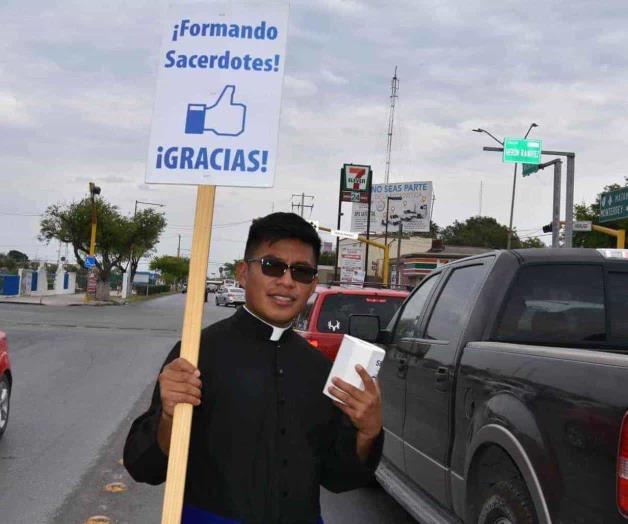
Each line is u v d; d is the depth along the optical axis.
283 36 2.67
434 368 4.69
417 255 52.38
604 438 2.77
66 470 6.88
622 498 2.65
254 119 2.63
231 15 2.69
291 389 2.32
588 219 41.56
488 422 3.68
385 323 8.20
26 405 10.04
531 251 4.58
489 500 3.69
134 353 16.78
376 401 2.26
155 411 2.32
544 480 3.11
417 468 5.02
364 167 54.62
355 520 5.82
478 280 4.66
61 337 20.22
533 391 3.32
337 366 2.28
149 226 55.81
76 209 52.38
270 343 2.37
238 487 2.22
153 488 6.41
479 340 4.31
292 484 2.26
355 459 2.37
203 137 2.63
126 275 61.56
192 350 2.32
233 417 2.25
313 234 2.47
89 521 5.51
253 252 2.46
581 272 4.44
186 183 2.61
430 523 4.43
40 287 55.28
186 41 2.69
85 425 8.82
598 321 4.35
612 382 2.82
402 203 67.31
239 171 2.61
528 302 4.37
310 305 8.39
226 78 2.66
